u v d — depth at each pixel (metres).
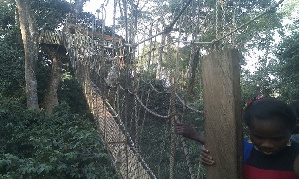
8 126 7.74
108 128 6.59
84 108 13.08
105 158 5.41
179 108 5.40
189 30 2.95
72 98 13.25
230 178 1.33
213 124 1.38
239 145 1.33
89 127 7.38
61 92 13.23
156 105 6.11
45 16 13.62
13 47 12.35
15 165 5.19
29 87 10.30
